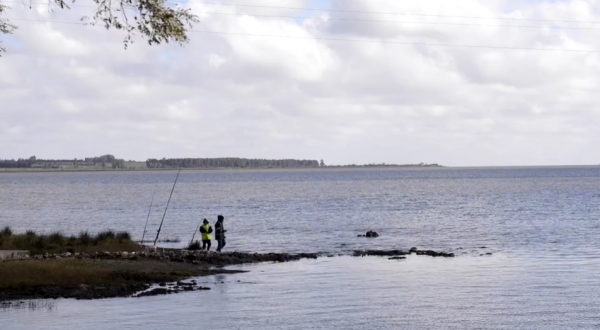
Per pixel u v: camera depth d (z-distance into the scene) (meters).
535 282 25.06
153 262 31.20
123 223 63.28
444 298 21.77
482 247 40.09
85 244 37.75
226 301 21.47
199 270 29.19
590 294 22.22
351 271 29.16
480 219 63.06
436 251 38.06
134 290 23.89
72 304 21.05
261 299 21.83
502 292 22.83
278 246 42.28
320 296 22.38
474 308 19.95
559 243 41.47
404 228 55.00
